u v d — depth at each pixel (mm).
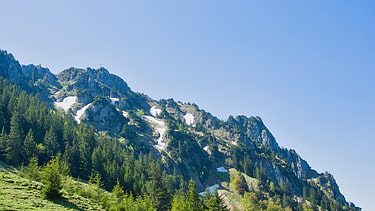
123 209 73938
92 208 62719
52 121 164375
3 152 115125
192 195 97812
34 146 122500
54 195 60812
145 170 160125
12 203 48438
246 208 163125
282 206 196875
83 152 135375
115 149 178500
